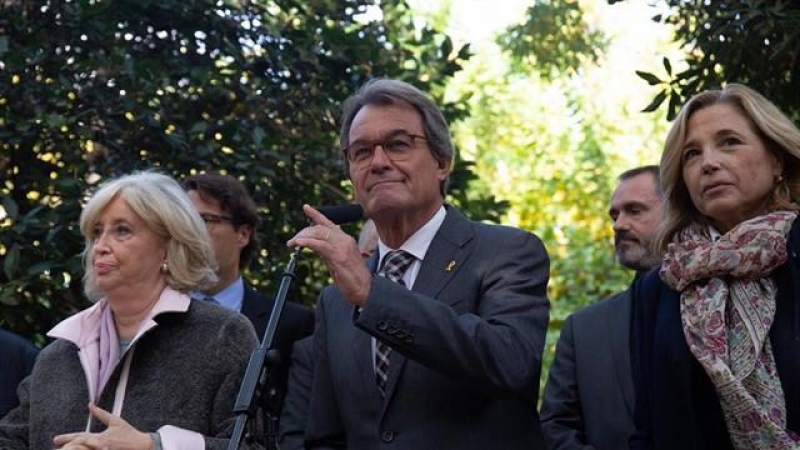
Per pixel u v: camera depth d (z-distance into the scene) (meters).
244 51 6.38
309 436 3.75
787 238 3.24
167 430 3.43
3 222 5.68
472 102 13.59
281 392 4.56
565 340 4.60
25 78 5.79
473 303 3.56
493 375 3.33
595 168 13.31
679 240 3.46
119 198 3.76
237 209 5.09
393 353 3.52
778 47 5.12
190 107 6.16
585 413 4.42
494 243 3.65
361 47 6.39
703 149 3.36
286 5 6.41
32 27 5.94
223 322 3.74
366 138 3.66
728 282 3.27
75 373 3.74
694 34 5.69
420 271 3.63
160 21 6.17
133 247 3.72
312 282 6.52
